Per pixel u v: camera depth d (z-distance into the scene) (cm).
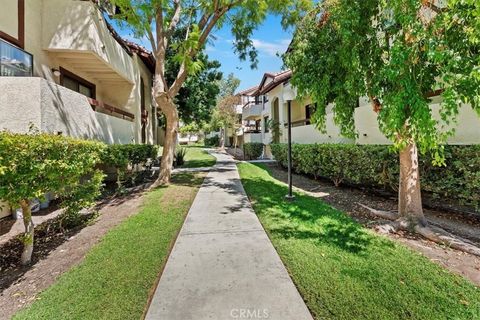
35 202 657
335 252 389
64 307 278
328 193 834
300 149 1159
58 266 379
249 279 324
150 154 1307
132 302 283
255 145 2188
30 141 362
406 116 412
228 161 1989
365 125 835
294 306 271
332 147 888
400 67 391
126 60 1236
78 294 300
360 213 603
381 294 285
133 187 989
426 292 287
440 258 374
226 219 571
